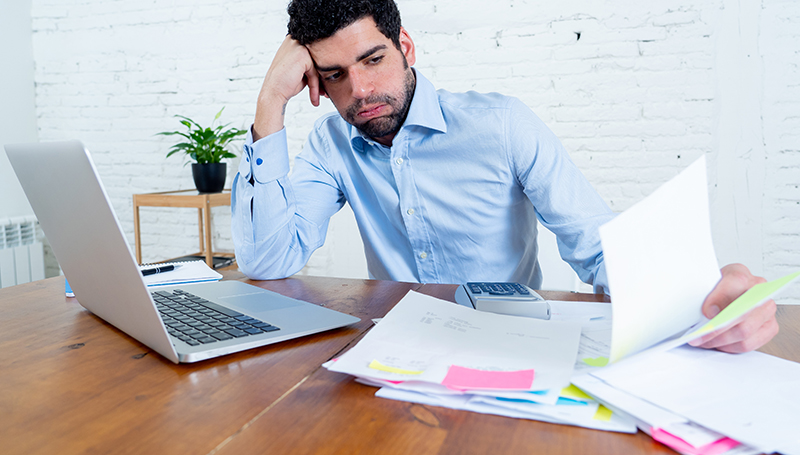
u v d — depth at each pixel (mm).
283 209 996
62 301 818
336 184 1236
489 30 2396
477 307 664
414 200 1130
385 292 855
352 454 365
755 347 496
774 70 2088
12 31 2943
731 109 2152
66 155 500
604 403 414
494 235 1131
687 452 358
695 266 490
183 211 2982
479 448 372
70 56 3043
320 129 1244
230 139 2721
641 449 370
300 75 983
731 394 420
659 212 433
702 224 497
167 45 2891
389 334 563
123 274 522
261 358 552
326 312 693
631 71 2250
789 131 2096
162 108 2949
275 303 737
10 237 2787
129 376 507
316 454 365
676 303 463
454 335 560
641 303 408
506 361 485
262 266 987
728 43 2127
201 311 689
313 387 479
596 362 489
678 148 2229
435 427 403
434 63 2475
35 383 493
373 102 959
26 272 2846
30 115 3080
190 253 2994
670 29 2188
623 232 389
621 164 2301
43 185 600
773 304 510
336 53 917
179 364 537
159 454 367
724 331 491
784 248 2146
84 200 514
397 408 435
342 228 2689
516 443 379
